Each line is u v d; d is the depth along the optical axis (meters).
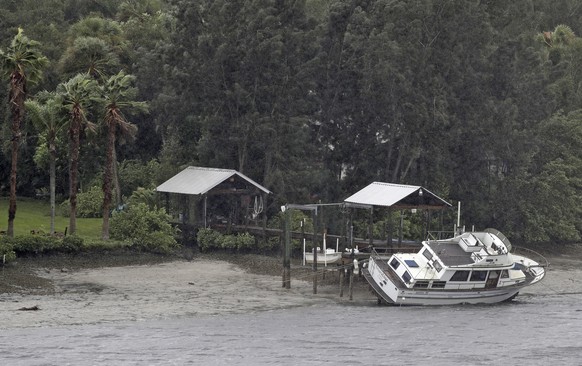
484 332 142.00
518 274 168.00
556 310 160.88
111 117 186.75
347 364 121.94
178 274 179.00
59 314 143.62
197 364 119.31
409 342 134.12
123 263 184.62
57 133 190.62
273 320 145.88
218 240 198.12
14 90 170.25
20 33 170.00
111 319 142.12
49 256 177.75
